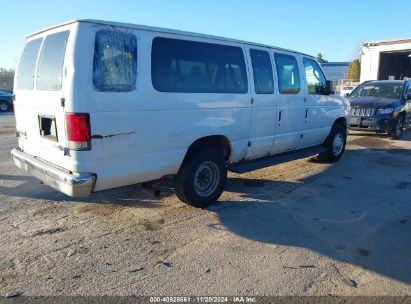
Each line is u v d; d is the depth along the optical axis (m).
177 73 4.34
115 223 4.40
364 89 12.68
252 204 5.17
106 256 3.62
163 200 5.20
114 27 3.76
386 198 5.61
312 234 4.25
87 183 3.67
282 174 6.84
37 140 4.33
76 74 3.51
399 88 11.98
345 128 8.19
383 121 10.79
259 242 4.01
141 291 3.08
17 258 3.55
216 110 4.81
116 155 3.86
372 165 7.76
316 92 6.93
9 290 3.05
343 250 3.88
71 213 4.68
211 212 4.82
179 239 4.03
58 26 3.87
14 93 4.89
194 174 4.70
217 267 3.47
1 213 4.64
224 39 4.95
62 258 3.57
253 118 5.42
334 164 7.80
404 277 3.39
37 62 4.21
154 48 4.10
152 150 4.18
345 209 5.09
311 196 5.61
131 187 5.68
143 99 3.98
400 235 4.28
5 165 7.09
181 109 4.38
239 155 5.38
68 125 3.58
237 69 5.11
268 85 5.66
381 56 27.64
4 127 13.34
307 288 3.17
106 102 3.69
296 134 6.48
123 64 3.81
